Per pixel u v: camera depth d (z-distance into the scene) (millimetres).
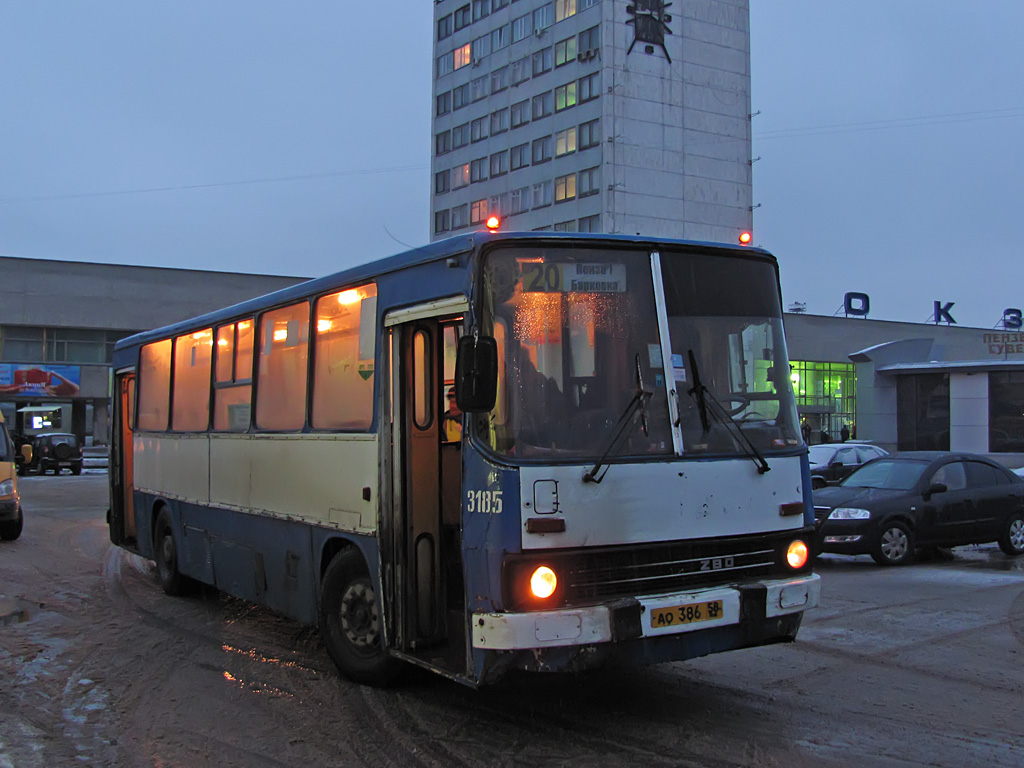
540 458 5203
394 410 6207
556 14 72500
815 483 20031
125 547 11953
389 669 6426
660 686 6598
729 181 74000
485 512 5207
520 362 5340
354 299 6758
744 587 5457
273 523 7754
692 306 5797
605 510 5254
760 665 7207
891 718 5895
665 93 71312
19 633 8477
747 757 5176
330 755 5297
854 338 72125
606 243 5652
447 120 81750
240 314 8578
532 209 73750
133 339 11867
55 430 54188
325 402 7051
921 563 13039
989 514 13578
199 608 9633
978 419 31703
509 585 5074
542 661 5020
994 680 6820
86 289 58156
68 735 5688
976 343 79375
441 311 5734
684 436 5562
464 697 6340
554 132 72312
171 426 10227
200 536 9336
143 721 5945
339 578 6785
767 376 6016
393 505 6160
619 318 5590
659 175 70812
